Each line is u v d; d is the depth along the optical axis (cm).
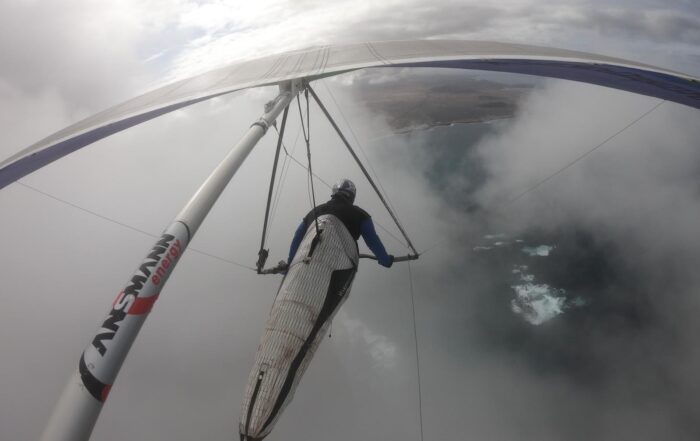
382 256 525
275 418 339
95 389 234
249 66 800
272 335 384
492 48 741
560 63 669
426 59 673
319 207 519
